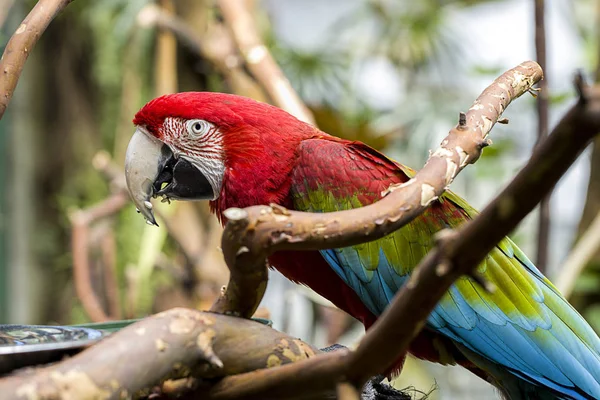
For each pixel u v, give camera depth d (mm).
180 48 6246
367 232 2014
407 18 8000
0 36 3316
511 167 6250
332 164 3602
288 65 7543
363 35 8086
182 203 6105
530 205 1492
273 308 7500
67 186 7980
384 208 2043
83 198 7895
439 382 7895
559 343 3553
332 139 3771
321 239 1991
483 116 2523
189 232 6082
